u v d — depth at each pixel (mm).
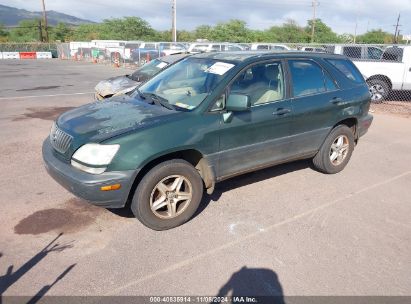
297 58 4695
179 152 3793
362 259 3320
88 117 3832
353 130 5535
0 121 8422
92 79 18531
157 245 3467
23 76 19953
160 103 4066
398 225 3949
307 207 4320
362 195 4695
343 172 5500
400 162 6027
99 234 3625
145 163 3420
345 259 3312
